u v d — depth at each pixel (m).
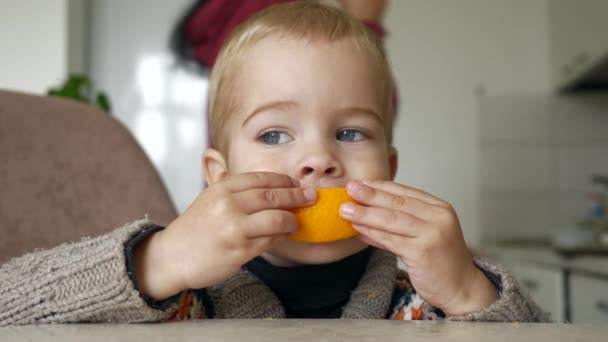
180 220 0.65
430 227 0.64
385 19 2.83
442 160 2.81
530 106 2.86
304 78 0.78
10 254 1.00
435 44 2.85
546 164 2.86
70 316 0.59
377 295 0.82
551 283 1.94
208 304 0.83
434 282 0.65
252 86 0.82
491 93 2.85
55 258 0.63
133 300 0.58
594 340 0.39
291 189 0.65
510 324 0.49
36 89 2.51
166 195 1.25
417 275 0.65
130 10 2.75
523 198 2.84
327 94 0.78
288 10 0.90
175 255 0.62
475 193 2.83
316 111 0.78
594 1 2.26
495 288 0.67
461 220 2.82
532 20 2.90
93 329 0.46
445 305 0.66
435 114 2.83
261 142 0.80
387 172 0.83
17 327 0.48
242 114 0.83
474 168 2.83
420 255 0.64
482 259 0.70
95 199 1.15
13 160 1.07
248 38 0.86
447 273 0.65
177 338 0.40
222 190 0.64
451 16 2.87
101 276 0.59
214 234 0.61
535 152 2.86
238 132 0.83
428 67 2.84
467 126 2.84
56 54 2.52
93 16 2.73
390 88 0.92
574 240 2.10
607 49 2.13
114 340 0.39
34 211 1.06
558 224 2.84
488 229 2.83
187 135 2.75
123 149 1.23
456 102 2.84
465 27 2.87
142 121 2.73
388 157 0.93
